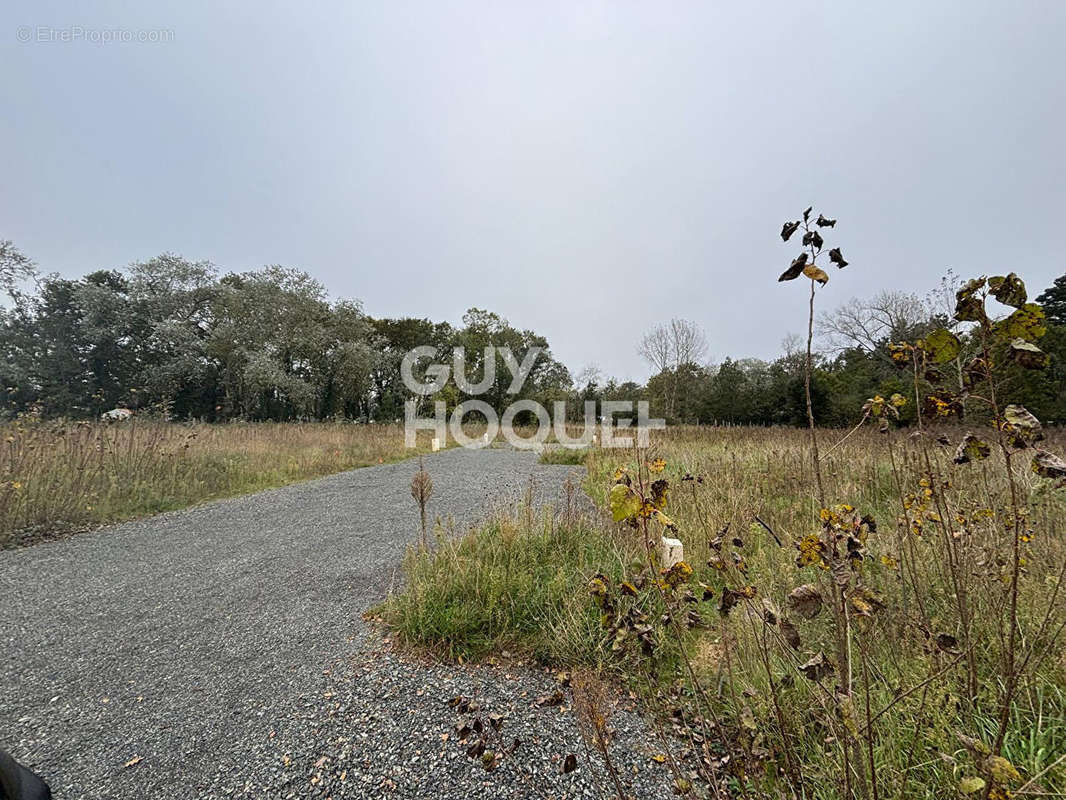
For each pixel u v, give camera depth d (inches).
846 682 40.7
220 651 103.3
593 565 126.2
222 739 75.9
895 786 50.1
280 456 384.8
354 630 111.1
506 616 106.5
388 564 156.2
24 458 232.5
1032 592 72.5
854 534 44.1
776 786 53.2
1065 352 363.3
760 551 112.6
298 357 1026.7
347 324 1065.5
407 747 72.2
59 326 1016.9
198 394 1091.3
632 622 52.4
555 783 64.7
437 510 233.9
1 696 88.8
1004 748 52.2
